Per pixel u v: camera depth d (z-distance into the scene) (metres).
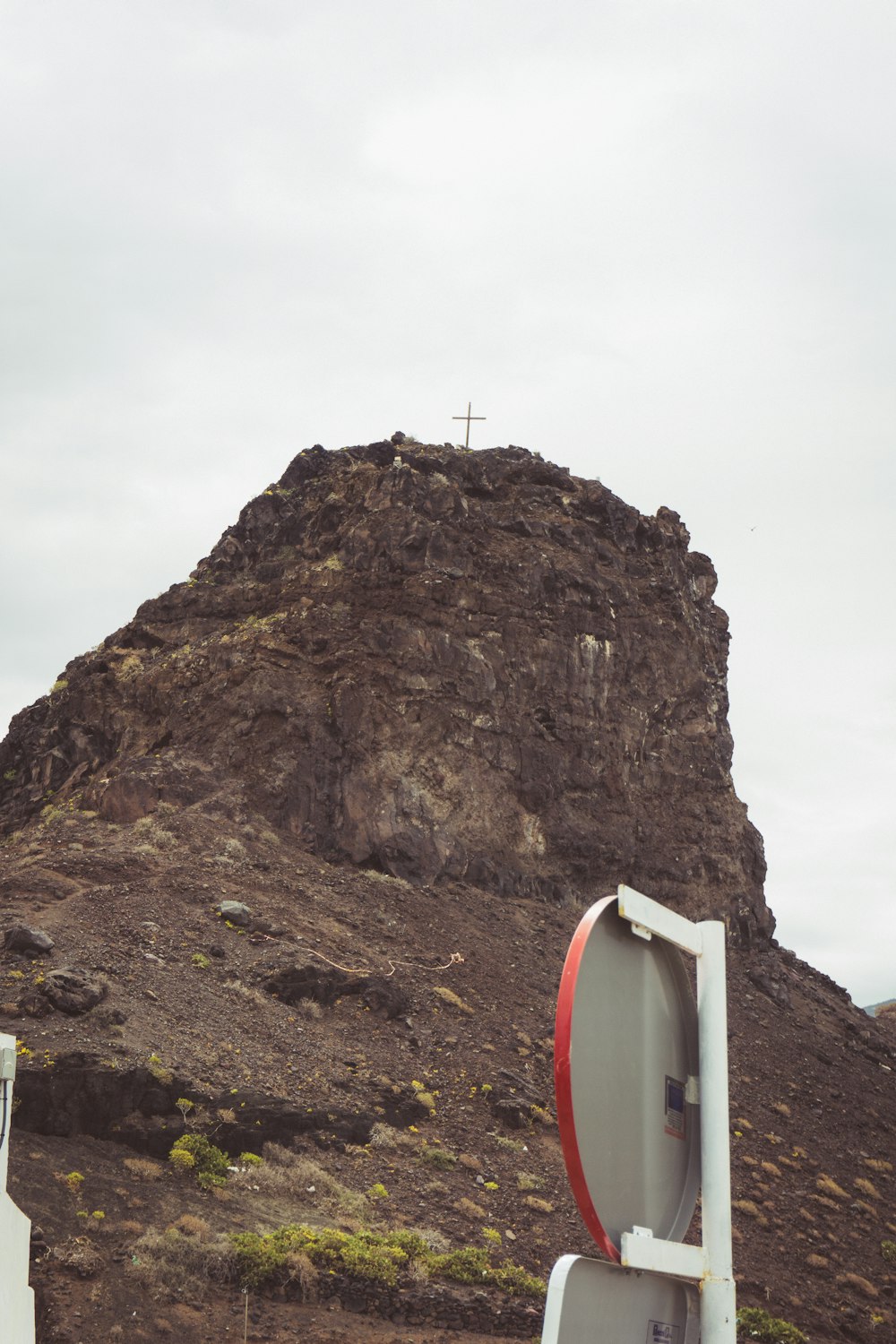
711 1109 5.95
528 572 74.00
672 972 6.22
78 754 69.19
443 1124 46.47
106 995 44.72
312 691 66.38
